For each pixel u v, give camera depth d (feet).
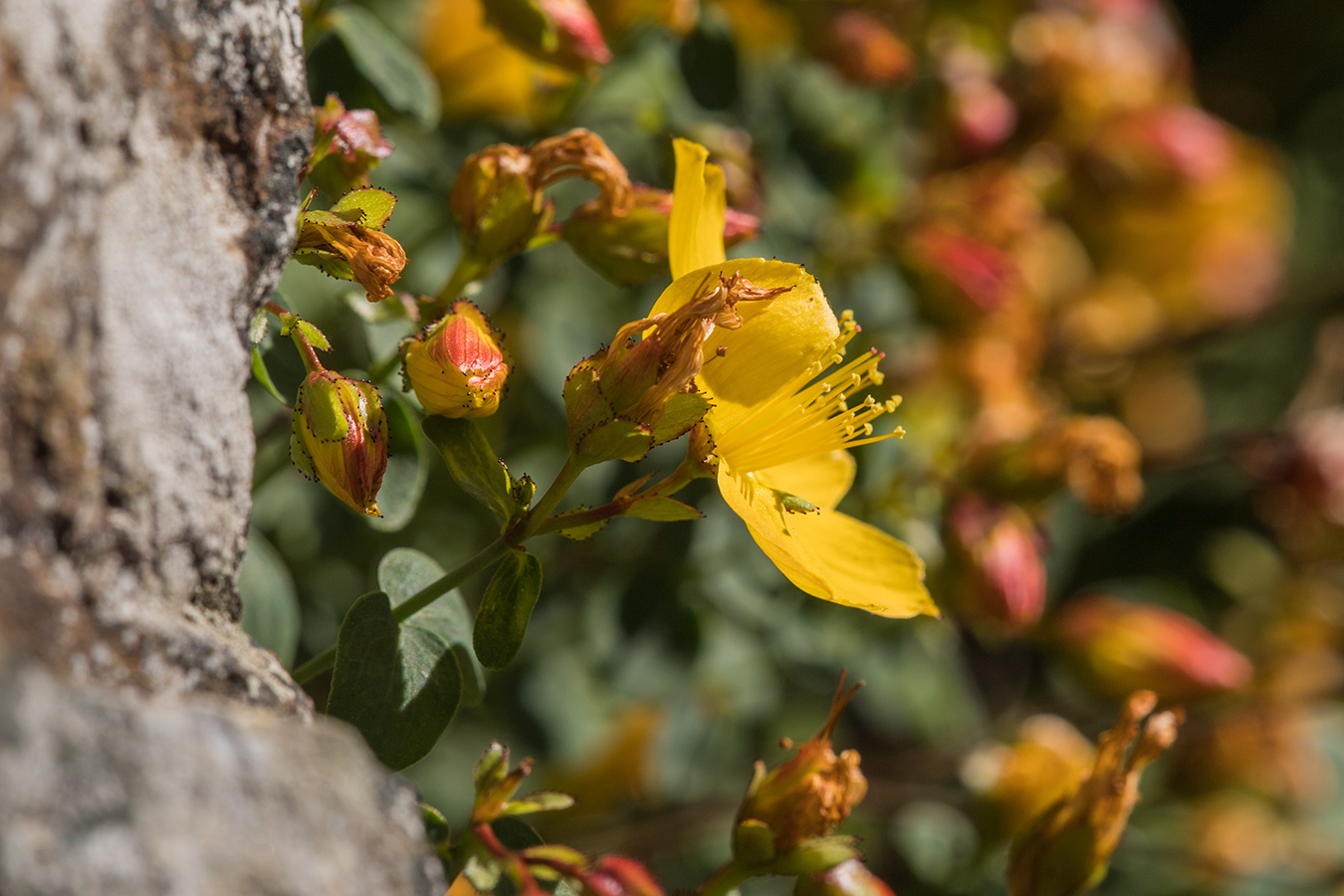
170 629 0.58
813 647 0.86
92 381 0.57
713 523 0.82
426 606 0.65
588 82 0.77
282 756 0.57
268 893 0.56
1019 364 0.96
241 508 0.59
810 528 0.68
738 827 0.65
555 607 0.87
